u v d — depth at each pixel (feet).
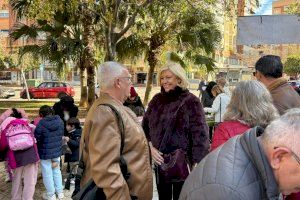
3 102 85.51
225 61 132.36
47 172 18.62
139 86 171.83
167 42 54.19
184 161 11.61
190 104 11.78
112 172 8.46
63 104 21.20
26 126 17.30
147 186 9.11
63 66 53.93
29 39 53.72
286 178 4.53
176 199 11.98
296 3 35.68
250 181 4.66
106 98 9.20
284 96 10.44
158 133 11.90
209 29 52.39
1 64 120.67
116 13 37.09
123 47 51.70
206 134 11.70
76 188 9.54
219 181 4.70
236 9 33.78
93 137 8.69
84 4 36.42
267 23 21.26
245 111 8.53
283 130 4.50
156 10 47.29
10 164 17.12
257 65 11.02
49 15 30.22
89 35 48.73
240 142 5.03
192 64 57.11
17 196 17.76
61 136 18.90
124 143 8.85
